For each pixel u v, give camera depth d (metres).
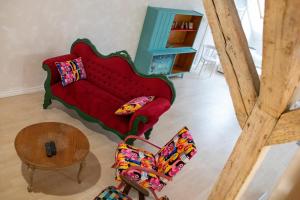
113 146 3.61
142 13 5.32
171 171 2.60
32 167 2.48
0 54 3.62
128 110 3.30
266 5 1.18
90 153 3.37
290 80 1.32
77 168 3.10
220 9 1.63
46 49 4.09
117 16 4.86
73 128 3.01
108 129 3.49
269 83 1.45
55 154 2.57
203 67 8.10
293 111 1.48
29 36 3.79
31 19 3.69
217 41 1.72
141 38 5.62
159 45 5.78
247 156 1.80
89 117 3.58
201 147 4.20
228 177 1.95
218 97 6.32
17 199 2.54
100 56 3.96
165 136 4.20
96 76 3.98
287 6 1.09
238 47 1.62
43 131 2.83
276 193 2.81
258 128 1.69
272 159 4.52
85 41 4.00
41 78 4.26
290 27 1.13
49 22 3.91
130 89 3.79
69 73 3.72
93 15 4.45
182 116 4.98
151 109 3.21
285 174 2.75
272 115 1.59
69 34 4.27
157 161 2.91
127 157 2.82
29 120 3.60
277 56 1.27
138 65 5.81
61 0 3.89
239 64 1.66
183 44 6.77
